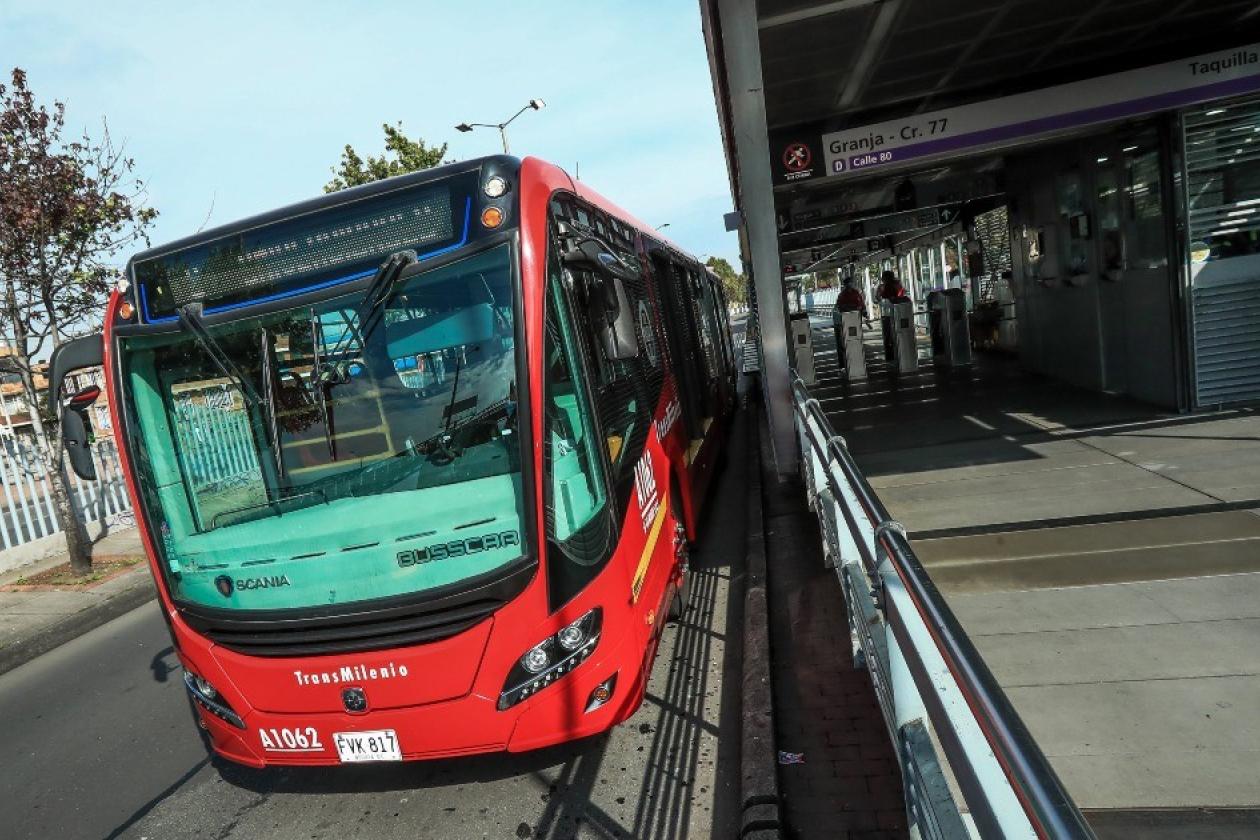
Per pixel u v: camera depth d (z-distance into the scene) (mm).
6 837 4418
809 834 3219
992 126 7734
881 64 7266
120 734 5621
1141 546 4762
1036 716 3242
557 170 4562
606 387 4441
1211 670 3395
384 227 3781
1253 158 7570
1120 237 8883
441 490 3584
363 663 3469
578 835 3654
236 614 3670
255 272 3873
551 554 3502
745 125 6852
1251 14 7062
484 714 3463
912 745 2100
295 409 3812
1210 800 2623
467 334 3684
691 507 6848
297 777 4590
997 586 4543
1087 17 6578
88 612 8656
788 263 20016
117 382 4008
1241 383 7840
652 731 4441
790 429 7961
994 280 15422
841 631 4930
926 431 8945
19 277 9891
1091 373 9961
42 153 9750
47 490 12148
